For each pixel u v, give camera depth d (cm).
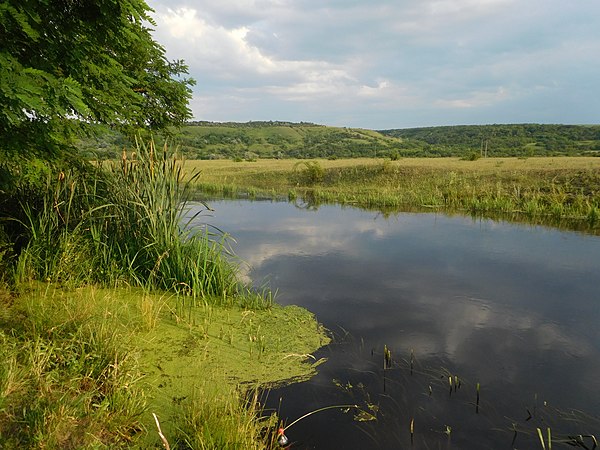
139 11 473
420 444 316
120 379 324
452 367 439
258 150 12231
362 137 15612
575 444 319
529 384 407
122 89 595
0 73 317
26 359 319
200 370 400
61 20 432
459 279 762
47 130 413
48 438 246
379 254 956
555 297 667
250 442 290
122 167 643
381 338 509
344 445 312
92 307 457
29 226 599
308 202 2067
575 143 10600
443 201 1884
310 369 427
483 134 13975
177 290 588
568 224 1362
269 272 800
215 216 1569
